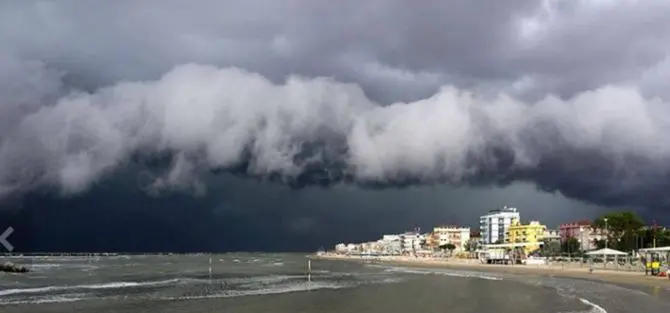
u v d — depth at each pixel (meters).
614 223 154.75
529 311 43.69
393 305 49.03
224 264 196.38
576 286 69.56
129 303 51.84
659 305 47.03
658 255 95.50
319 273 121.44
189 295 60.84
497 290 65.44
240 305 49.34
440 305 48.66
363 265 185.62
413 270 134.62
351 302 51.62
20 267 119.75
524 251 173.75
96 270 133.25
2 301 54.34
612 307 45.66
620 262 122.12
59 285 78.25
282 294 61.44
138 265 178.12
